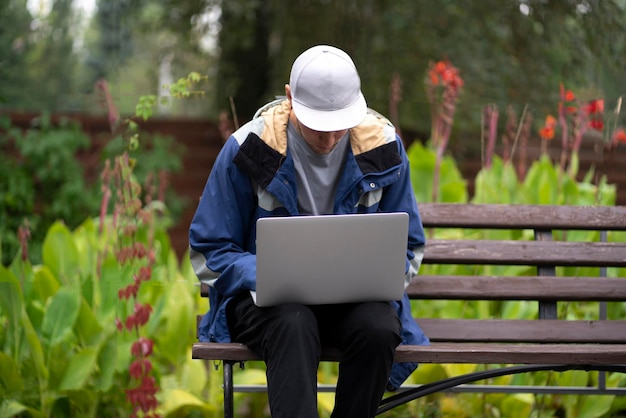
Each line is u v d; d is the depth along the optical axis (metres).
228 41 9.73
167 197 9.53
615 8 7.78
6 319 4.43
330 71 3.22
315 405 2.97
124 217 4.53
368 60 8.76
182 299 4.68
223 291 3.32
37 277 4.68
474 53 8.73
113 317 4.49
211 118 10.13
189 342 4.66
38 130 9.03
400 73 8.79
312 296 3.13
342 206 3.38
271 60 9.97
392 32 8.77
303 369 2.98
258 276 3.07
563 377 4.51
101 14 10.00
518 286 3.91
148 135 9.63
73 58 9.97
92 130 9.36
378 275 3.16
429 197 5.57
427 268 5.00
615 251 4.01
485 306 4.85
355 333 3.12
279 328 3.05
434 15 8.70
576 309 4.97
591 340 3.82
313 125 3.16
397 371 3.39
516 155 9.77
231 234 3.37
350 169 3.36
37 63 9.80
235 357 3.20
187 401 4.46
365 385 3.13
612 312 4.92
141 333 4.50
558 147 9.86
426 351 3.22
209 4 9.59
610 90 7.91
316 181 3.41
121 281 4.51
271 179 3.29
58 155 8.59
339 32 8.77
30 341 4.14
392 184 3.46
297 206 3.41
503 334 3.83
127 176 4.55
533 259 3.98
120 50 10.20
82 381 4.13
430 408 4.54
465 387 4.02
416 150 5.64
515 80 8.55
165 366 5.06
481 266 4.98
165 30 9.77
